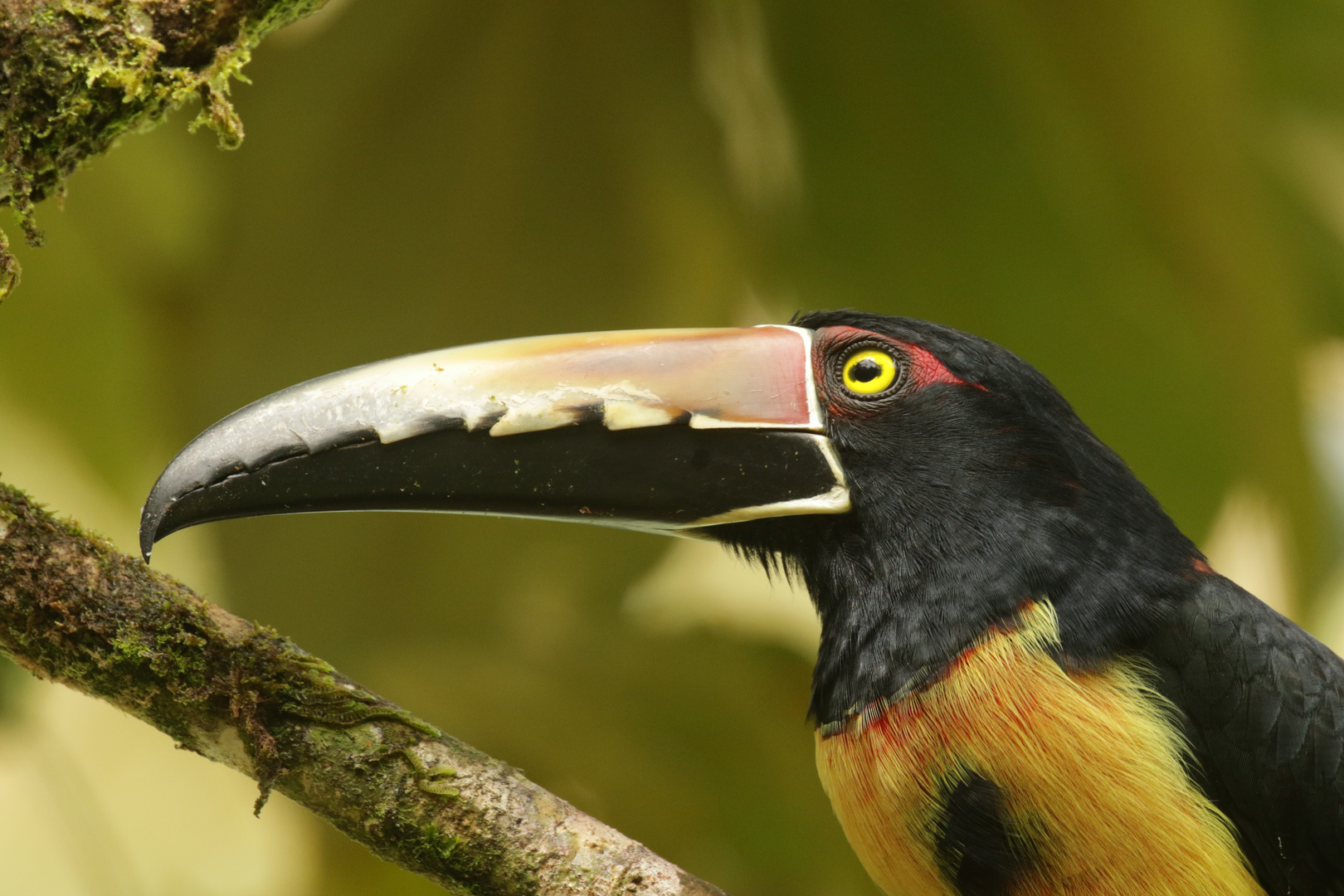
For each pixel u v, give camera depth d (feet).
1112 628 21.22
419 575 38.47
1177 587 22.04
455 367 21.03
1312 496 40.24
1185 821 19.61
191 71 19.31
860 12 38.06
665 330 22.54
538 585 39.47
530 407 20.95
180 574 38.78
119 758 41.04
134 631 16.99
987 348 23.16
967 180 39.83
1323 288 45.06
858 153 39.83
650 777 39.75
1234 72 37.42
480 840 17.03
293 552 38.22
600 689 40.42
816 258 41.16
